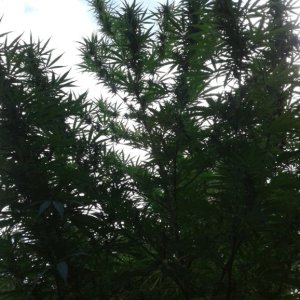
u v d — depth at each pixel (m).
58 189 4.54
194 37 5.12
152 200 5.41
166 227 5.22
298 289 5.18
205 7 5.14
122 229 5.05
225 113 4.62
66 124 5.40
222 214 4.58
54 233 4.43
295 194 4.55
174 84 5.53
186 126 5.11
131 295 5.02
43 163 4.54
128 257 5.99
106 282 4.85
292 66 5.04
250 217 4.23
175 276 4.88
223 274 4.80
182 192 5.21
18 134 4.50
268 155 4.68
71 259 4.55
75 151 5.30
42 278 4.52
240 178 4.25
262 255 4.88
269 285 5.11
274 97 4.98
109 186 5.19
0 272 4.70
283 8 5.34
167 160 5.25
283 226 4.63
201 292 4.88
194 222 5.11
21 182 4.37
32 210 4.40
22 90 4.54
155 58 6.02
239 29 4.83
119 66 6.20
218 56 4.95
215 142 4.59
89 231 4.95
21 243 4.56
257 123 4.79
